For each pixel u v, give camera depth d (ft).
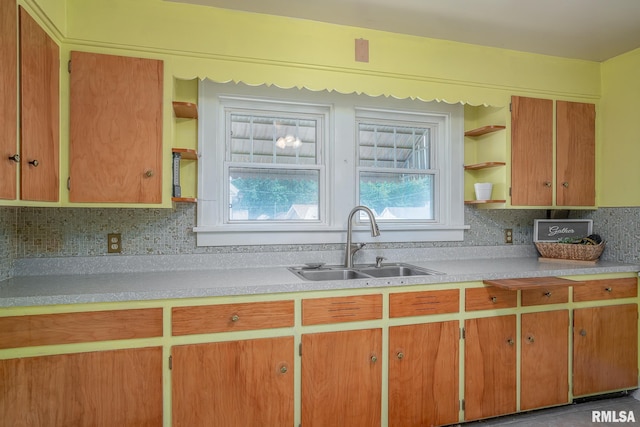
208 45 6.29
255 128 7.82
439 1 6.10
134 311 5.17
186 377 5.33
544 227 8.73
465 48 7.63
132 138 5.96
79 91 5.72
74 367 4.96
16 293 5.00
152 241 7.04
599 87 8.63
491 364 6.72
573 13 6.48
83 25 5.74
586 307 7.38
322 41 6.81
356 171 8.34
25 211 6.41
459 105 8.72
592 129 8.62
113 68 5.88
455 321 6.54
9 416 4.76
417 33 7.18
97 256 6.73
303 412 5.78
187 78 6.25
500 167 8.14
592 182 8.63
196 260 7.14
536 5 6.22
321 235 7.89
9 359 4.75
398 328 6.24
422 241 8.50
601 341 7.47
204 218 7.29
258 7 6.26
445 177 8.78
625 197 8.09
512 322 6.86
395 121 8.61
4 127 4.27
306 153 8.11
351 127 8.10
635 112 7.91
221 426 5.46
